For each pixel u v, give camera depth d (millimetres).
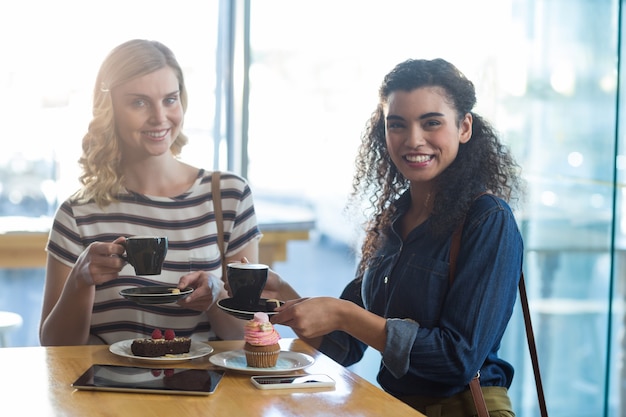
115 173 2311
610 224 2605
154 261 1942
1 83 3797
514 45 2973
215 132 4074
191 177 2410
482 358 1854
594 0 2652
